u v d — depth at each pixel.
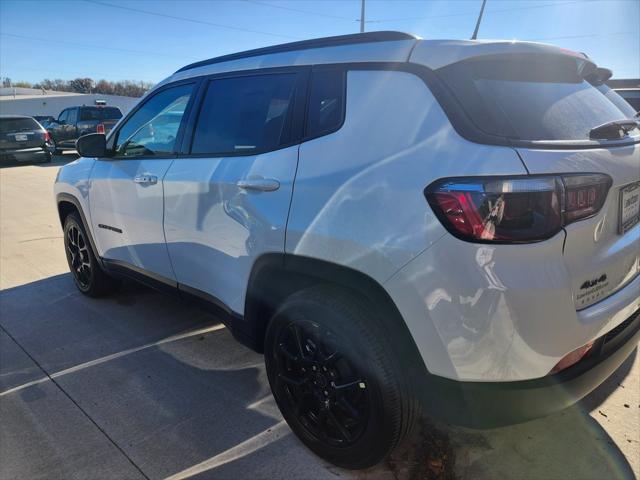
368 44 2.07
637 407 2.51
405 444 2.27
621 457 2.18
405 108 1.82
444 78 1.78
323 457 2.19
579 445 2.26
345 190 1.88
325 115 2.09
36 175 12.59
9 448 2.35
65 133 18.19
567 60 2.06
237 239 2.38
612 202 1.82
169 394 2.77
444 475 2.09
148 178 3.00
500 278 1.56
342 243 1.87
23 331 3.60
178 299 3.07
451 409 1.75
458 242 1.59
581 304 1.73
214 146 2.63
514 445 2.27
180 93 2.97
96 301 4.15
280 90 2.33
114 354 3.24
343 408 2.01
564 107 1.91
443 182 1.62
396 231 1.72
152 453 2.29
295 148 2.14
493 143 1.62
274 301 2.36
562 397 1.72
